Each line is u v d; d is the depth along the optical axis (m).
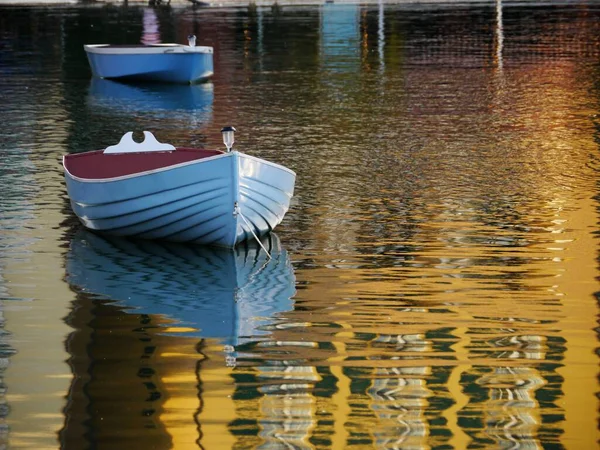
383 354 11.63
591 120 27.69
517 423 9.88
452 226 17.02
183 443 9.50
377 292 13.81
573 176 20.67
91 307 13.44
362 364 11.35
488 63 42.22
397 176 20.78
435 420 9.96
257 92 34.31
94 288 14.23
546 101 31.34
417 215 17.75
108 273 14.92
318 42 51.94
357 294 13.77
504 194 19.16
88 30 60.44
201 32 58.56
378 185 20.00
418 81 36.53
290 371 11.17
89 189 16.61
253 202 16.03
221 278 14.67
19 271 14.97
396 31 58.09
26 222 17.61
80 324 12.79
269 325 12.66
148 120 28.77
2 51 49.41
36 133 26.61
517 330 12.34
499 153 23.14
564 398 10.42
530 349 11.73
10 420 9.99
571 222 17.17
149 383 10.85
